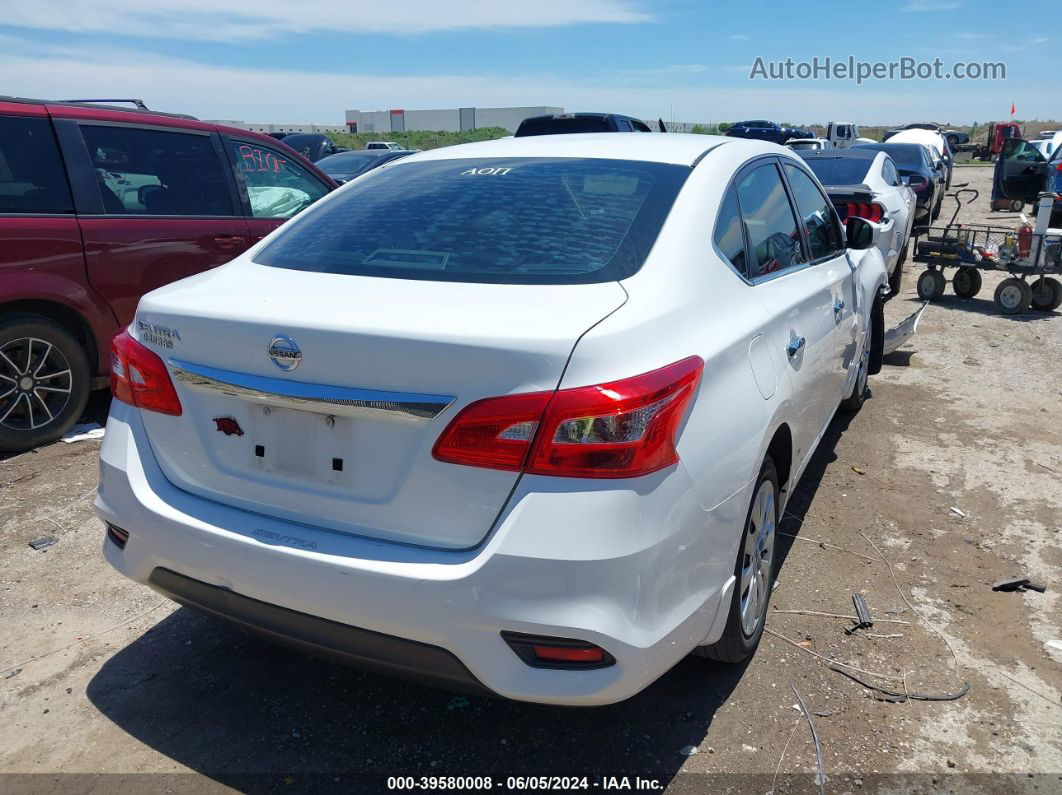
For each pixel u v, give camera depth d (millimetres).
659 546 2096
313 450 2232
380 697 2820
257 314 2248
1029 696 2791
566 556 1974
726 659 2818
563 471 1995
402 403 2070
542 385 1996
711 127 39312
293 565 2184
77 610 3309
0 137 4676
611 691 2070
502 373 1999
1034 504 4246
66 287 4840
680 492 2162
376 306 2230
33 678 2895
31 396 4855
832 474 4617
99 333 5055
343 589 2127
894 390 6117
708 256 2660
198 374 2359
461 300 2244
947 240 9102
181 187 5430
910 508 4207
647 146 3146
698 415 2256
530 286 2332
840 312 3879
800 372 3096
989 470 4664
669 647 2205
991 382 6301
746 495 2500
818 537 3908
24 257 4672
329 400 2139
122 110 5242
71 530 3939
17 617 3248
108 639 3125
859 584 3498
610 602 2016
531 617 1997
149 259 5188
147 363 2494
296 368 2178
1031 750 2547
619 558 2006
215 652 3062
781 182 3619
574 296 2256
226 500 2400
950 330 7973
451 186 3004
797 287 3312
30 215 4703
